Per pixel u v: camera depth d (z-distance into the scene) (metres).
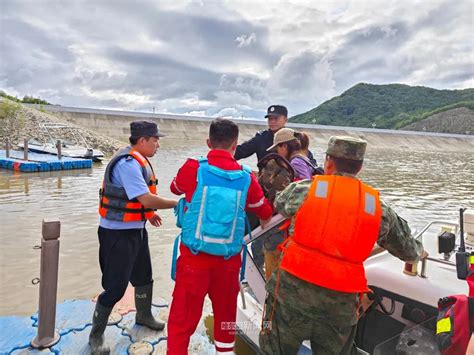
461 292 2.41
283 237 3.01
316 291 1.99
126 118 67.19
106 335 3.39
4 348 3.12
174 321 2.51
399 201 14.98
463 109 163.88
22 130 29.03
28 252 6.28
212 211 2.40
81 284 5.13
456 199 16.00
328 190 2.02
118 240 2.97
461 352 1.84
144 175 3.04
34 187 12.86
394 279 2.68
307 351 2.79
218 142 2.54
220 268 2.51
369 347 2.84
